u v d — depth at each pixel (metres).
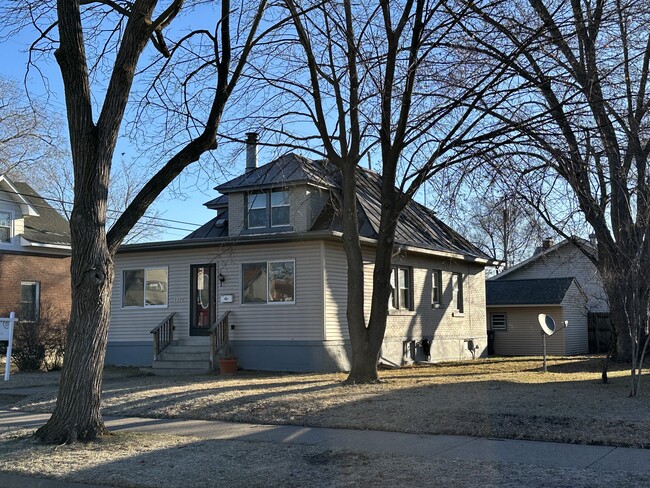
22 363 21.77
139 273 22.22
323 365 19.23
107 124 10.20
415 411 11.09
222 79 11.34
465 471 7.44
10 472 8.13
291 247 19.98
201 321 21.11
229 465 8.16
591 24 14.38
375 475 7.41
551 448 8.73
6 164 32.16
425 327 24.67
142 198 10.62
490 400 11.94
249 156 23.17
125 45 10.38
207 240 20.27
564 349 31.00
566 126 13.53
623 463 7.79
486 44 13.71
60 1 10.16
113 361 22.19
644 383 14.58
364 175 25.69
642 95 13.69
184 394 13.93
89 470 8.04
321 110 15.59
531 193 12.52
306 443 9.45
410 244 22.53
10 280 29.59
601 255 16.84
